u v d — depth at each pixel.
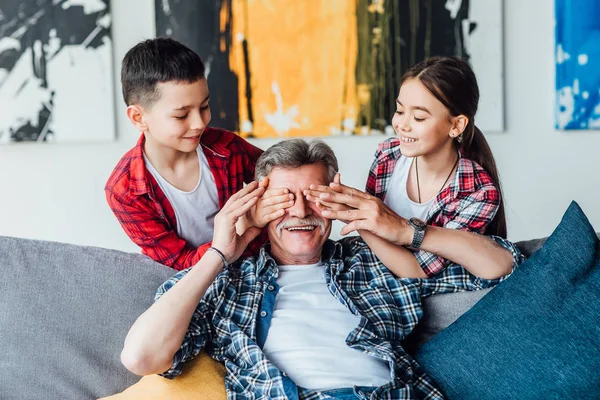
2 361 1.69
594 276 1.70
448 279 1.90
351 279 1.89
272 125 3.26
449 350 1.76
